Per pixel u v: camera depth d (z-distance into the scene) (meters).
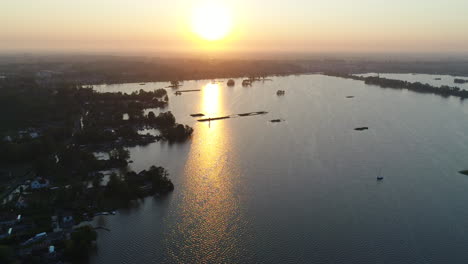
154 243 97.06
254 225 105.31
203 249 94.75
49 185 126.81
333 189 127.50
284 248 95.06
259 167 146.75
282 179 135.25
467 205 117.56
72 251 88.50
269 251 93.94
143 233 101.31
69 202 112.94
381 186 130.25
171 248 95.12
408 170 145.00
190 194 123.56
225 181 133.38
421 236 100.69
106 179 133.38
